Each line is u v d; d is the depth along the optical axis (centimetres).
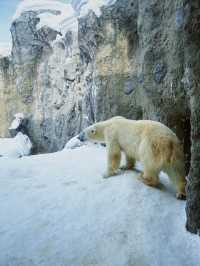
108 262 324
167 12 548
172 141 433
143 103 682
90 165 600
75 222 390
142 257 327
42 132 1561
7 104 1683
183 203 420
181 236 354
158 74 580
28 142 1550
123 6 809
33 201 450
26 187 502
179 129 576
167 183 485
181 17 489
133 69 792
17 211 425
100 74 853
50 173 563
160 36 571
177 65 521
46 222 394
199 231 346
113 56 829
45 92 1511
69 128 1323
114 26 823
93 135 546
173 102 554
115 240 353
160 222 379
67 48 1327
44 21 1481
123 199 427
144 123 480
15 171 579
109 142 517
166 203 417
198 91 335
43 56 1538
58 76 1404
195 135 344
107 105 848
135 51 791
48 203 441
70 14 1436
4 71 1669
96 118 877
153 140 446
